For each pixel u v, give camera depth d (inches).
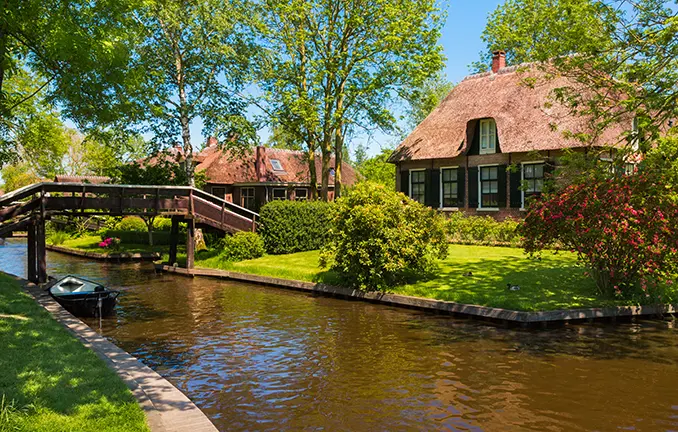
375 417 278.4
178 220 968.3
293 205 935.7
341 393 314.7
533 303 498.6
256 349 414.6
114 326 504.7
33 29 385.1
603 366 359.3
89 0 397.1
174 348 421.7
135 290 730.2
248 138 1155.3
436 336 445.7
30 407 216.7
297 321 514.0
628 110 503.2
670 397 302.8
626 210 459.8
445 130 1147.9
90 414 217.6
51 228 1755.7
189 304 617.0
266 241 936.3
